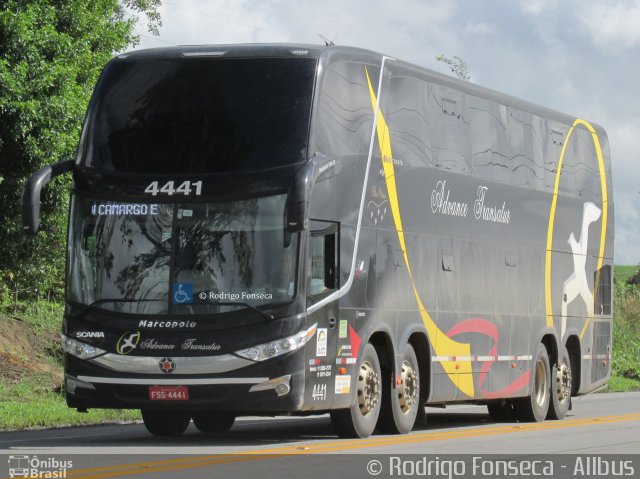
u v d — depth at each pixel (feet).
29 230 54.13
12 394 86.38
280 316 53.72
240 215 54.49
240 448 53.78
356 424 59.98
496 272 74.69
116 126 56.85
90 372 54.85
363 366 60.49
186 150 55.62
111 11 116.78
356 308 59.16
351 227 58.80
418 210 65.87
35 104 93.40
